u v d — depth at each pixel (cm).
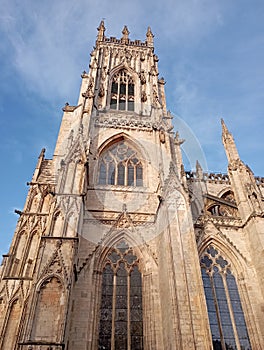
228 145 5931
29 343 2642
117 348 3391
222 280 4147
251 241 4444
